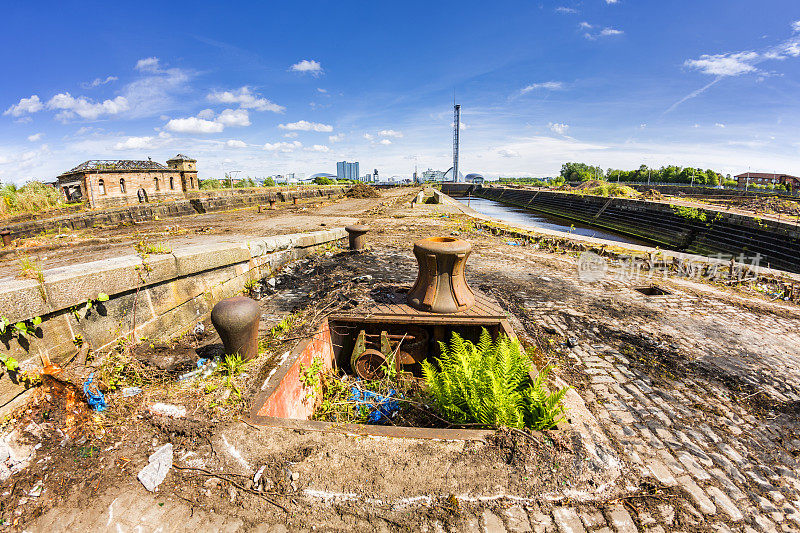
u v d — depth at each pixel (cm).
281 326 548
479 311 585
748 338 572
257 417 326
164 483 268
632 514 251
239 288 738
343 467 274
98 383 362
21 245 1100
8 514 247
